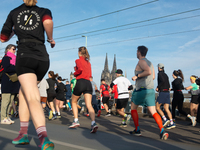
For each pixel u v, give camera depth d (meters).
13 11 2.43
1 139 3.03
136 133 4.53
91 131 4.39
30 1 2.36
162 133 4.08
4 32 2.46
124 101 6.19
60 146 2.81
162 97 6.26
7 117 5.18
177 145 3.48
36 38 2.35
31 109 2.10
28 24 2.34
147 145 3.33
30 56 2.26
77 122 4.96
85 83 4.66
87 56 4.76
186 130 6.05
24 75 2.25
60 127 5.09
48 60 2.42
